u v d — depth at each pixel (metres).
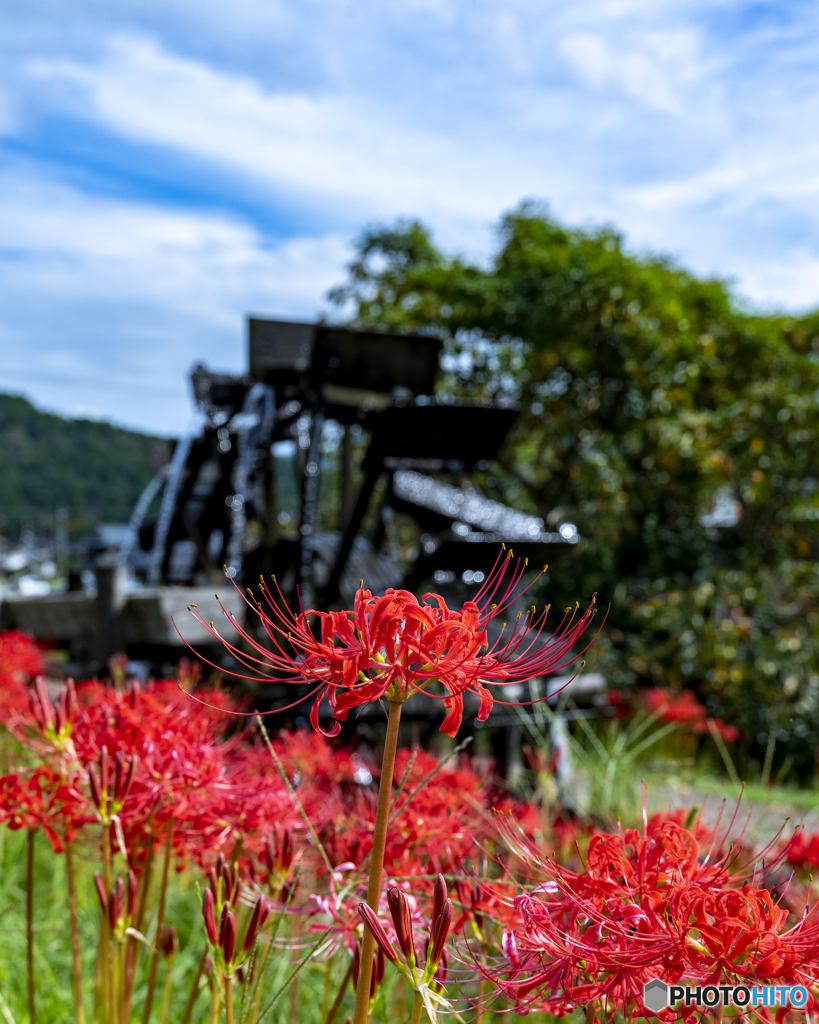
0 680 2.70
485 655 0.90
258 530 8.46
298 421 7.64
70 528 67.69
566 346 11.15
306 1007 1.98
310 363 6.86
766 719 8.53
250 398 7.78
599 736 6.31
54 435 118.88
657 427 10.70
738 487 10.94
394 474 7.87
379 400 8.32
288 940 1.36
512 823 1.12
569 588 9.62
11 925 2.40
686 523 10.80
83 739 1.29
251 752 1.58
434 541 7.35
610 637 9.28
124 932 1.16
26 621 4.54
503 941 0.94
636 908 0.85
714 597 9.82
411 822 1.31
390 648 0.85
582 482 11.36
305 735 2.01
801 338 12.02
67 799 1.25
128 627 4.56
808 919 0.91
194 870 1.95
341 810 1.57
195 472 8.82
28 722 1.31
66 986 2.16
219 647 4.72
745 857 1.57
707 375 11.80
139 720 1.30
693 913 0.83
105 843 1.20
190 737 1.33
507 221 12.17
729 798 4.89
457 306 11.48
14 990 2.07
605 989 0.83
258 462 7.60
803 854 1.61
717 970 0.79
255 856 1.36
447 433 6.46
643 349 10.96
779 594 10.73
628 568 10.19
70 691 1.29
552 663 0.92
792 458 11.05
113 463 118.88
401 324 11.75
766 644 9.18
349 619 0.90
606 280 10.68
